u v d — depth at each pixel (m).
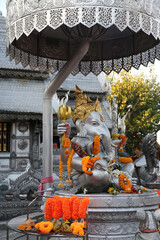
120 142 6.92
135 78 27.31
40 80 19.27
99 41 7.72
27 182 8.59
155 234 3.80
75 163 5.66
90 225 4.99
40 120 18.52
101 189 5.48
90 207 4.93
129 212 5.00
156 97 27.92
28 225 4.05
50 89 6.42
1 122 18.55
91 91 19.00
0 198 9.86
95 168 5.39
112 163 5.71
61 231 3.87
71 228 3.75
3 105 17.45
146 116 25.84
